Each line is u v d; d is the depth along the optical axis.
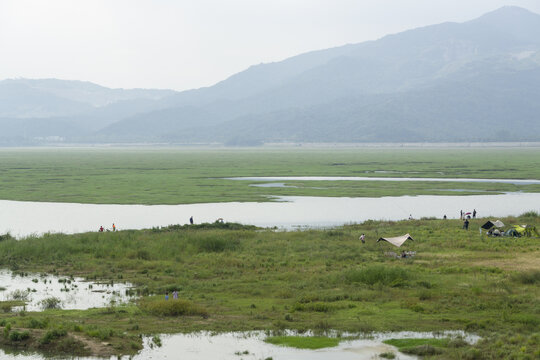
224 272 53.19
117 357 30.36
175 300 39.88
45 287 47.97
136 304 42.09
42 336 32.66
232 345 32.31
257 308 40.69
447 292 43.59
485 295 42.84
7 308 40.56
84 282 49.94
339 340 33.06
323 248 63.88
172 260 59.09
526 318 36.22
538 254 59.09
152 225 86.81
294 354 30.80
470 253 60.25
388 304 41.38
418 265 54.44
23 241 65.81
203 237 66.31
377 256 59.56
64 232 80.44
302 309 40.12
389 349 31.45
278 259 58.44
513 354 29.17
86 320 37.22
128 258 59.72
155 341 32.81
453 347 31.33
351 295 43.59
